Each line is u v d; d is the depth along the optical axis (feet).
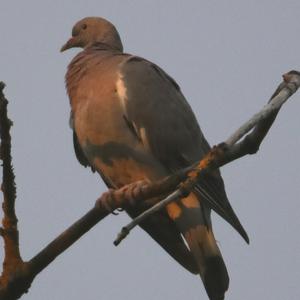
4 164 33.76
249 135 29.66
